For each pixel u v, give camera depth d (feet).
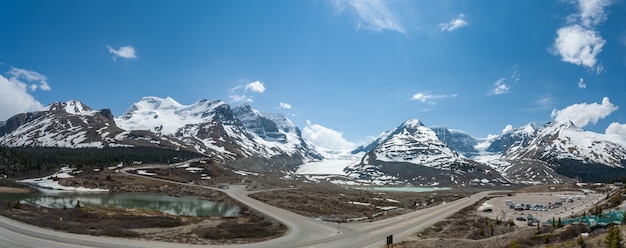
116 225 278.67
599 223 234.99
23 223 255.09
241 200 544.62
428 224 333.62
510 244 202.69
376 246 234.99
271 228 293.02
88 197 567.59
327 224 318.45
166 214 368.07
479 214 441.27
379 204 588.50
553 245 187.42
